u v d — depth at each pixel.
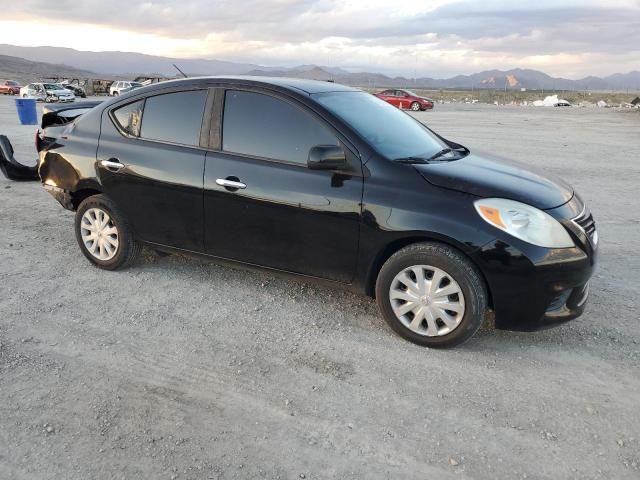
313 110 4.05
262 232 4.22
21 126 18.14
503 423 3.04
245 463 2.71
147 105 4.74
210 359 3.67
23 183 9.03
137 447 2.81
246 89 4.32
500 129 22.45
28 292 4.66
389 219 3.73
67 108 6.22
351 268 3.98
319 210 3.94
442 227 3.59
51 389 3.30
